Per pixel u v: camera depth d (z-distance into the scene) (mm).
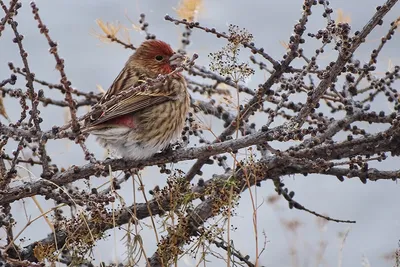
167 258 10047
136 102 11266
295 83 10578
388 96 12156
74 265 9977
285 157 10320
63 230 10445
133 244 9805
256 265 9695
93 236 10008
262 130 10109
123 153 11203
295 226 11289
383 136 10469
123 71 12586
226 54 10133
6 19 9086
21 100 9539
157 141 11406
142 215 10805
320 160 10328
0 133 9336
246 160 10477
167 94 11562
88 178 10305
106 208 10312
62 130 9438
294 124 10000
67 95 9164
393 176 10773
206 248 9922
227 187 10484
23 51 9203
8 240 10312
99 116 11055
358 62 11898
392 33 11383
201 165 11320
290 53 10484
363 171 10852
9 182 9984
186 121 12211
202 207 10484
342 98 11398
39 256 9898
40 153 10070
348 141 10586
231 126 11242
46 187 10023
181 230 10109
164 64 12500
